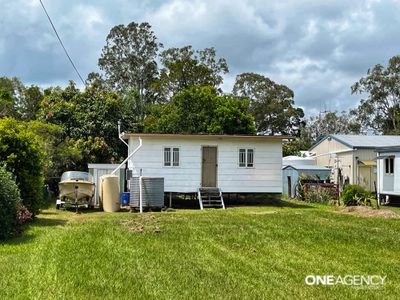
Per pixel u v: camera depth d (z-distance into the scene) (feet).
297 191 95.09
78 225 46.68
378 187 90.27
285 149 162.40
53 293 21.61
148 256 30.42
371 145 112.68
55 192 83.30
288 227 46.26
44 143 77.05
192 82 168.45
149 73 176.24
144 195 67.41
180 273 25.93
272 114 198.18
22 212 41.55
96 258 29.37
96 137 96.02
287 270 27.35
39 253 30.68
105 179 68.03
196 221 51.11
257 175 78.07
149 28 177.88
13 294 21.29
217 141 77.20
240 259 30.17
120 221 50.65
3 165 44.70
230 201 84.99
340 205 78.69
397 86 185.16
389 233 43.70
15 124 48.32
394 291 23.45
